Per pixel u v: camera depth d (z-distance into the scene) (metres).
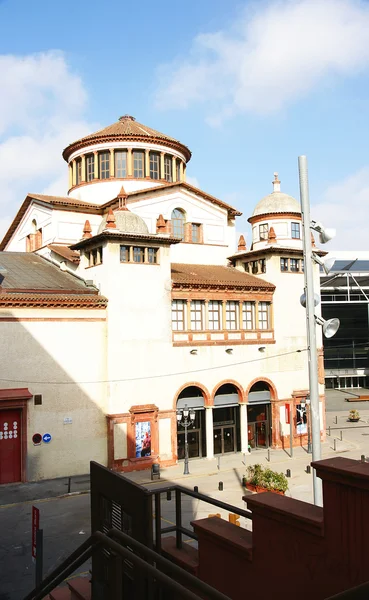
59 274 40.88
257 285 43.22
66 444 34.78
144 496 7.25
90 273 39.06
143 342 37.66
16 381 33.50
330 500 5.33
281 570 5.92
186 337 39.78
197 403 40.22
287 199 49.34
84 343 36.03
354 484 5.04
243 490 31.55
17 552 22.53
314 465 5.39
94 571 8.73
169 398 38.47
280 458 40.03
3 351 33.28
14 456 33.34
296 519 5.66
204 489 31.98
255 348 43.00
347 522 5.15
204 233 50.03
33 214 50.47
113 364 36.31
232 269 48.38
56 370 34.88
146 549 5.44
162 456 37.72
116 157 50.97
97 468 8.79
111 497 8.20
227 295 42.12
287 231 48.31
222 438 41.78
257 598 6.27
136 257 38.22
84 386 35.78
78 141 51.56
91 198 50.72
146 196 47.22
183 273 42.53
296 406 44.62
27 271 40.19
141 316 37.72
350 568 5.10
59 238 46.19
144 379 37.47
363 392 79.00
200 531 7.24
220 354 41.09
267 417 44.16
